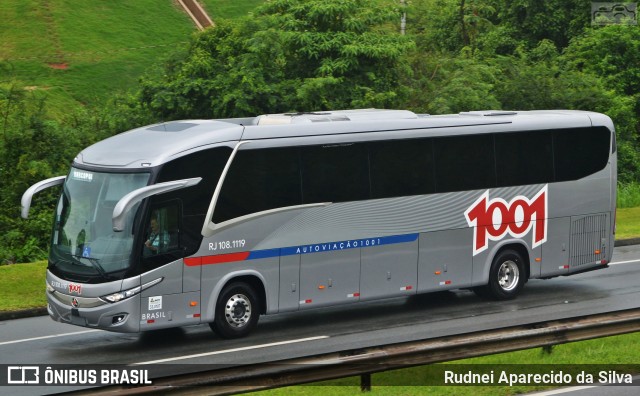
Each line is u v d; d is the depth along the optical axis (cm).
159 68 3375
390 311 2019
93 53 6744
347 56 3275
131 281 1645
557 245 2191
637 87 4400
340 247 1880
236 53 3331
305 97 3114
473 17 4772
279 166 1809
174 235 1691
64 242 1720
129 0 7919
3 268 2364
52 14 7250
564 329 1387
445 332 1770
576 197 2216
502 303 2080
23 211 1764
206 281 1725
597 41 4412
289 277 1822
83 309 1658
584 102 3959
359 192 1903
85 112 3372
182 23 7825
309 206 1841
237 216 1758
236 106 3059
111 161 1725
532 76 3922
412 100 3500
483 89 3591
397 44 3369
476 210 2061
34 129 3000
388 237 1942
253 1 8744
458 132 2039
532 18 4828
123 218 1600
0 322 1959
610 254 2288
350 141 1895
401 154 1961
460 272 2048
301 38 3275
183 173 1703
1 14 7162
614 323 1432
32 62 6362
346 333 1789
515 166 2120
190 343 1728
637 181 4056
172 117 3203
